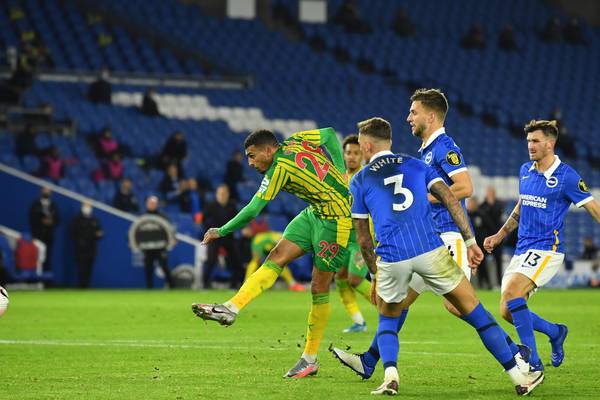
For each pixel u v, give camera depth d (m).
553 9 128.62
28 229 73.88
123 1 107.19
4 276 70.31
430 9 123.06
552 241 26.39
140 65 100.38
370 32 116.12
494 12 125.38
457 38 120.12
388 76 111.94
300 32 114.88
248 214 24.84
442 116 24.70
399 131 101.81
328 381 24.75
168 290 70.81
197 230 77.00
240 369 27.12
